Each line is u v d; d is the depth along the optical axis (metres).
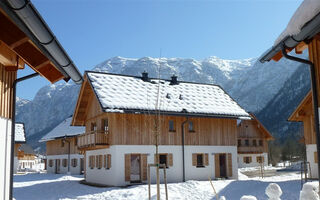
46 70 8.36
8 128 8.00
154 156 22.30
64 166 41.06
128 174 21.28
